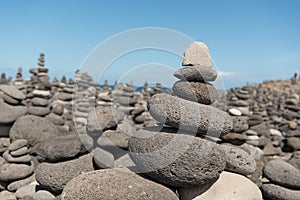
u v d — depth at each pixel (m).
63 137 1.01
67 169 0.87
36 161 1.21
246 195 0.80
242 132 1.23
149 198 0.71
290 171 0.96
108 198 0.69
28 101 2.33
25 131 1.37
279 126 2.57
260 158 1.52
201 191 0.79
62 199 0.71
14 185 1.08
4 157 1.16
